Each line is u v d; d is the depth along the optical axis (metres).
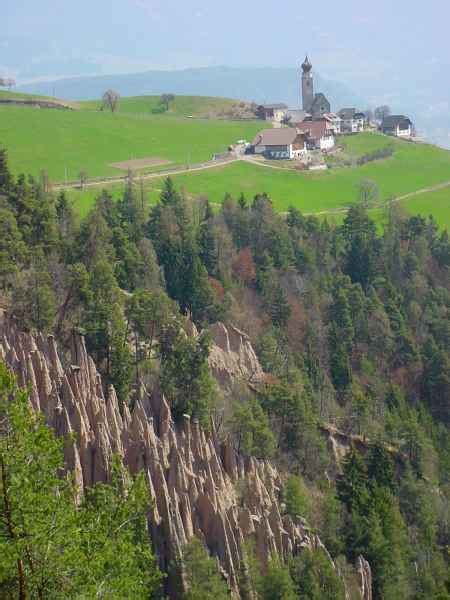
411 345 155.00
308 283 160.25
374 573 97.38
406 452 125.94
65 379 87.19
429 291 173.25
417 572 101.69
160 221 159.50
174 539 79.88
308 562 87.44
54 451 46.00
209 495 86.19
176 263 143.25
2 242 114.44
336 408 131.25
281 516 93.94
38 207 132.00
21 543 42.06
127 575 48.72
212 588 77.06
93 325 101.50
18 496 42.81
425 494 115.88
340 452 122.69
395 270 179.62
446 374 149.00
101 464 81.56
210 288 138.25
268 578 82.25
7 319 98.88
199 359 103.56
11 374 47.28
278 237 165.75
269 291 152.25
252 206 179.88
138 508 53.62
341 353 142.50
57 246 129.50
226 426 105.06
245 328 139.75
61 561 43.97
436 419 148.75
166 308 108.69
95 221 132.62
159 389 100.25
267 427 107.19
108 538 49.16
